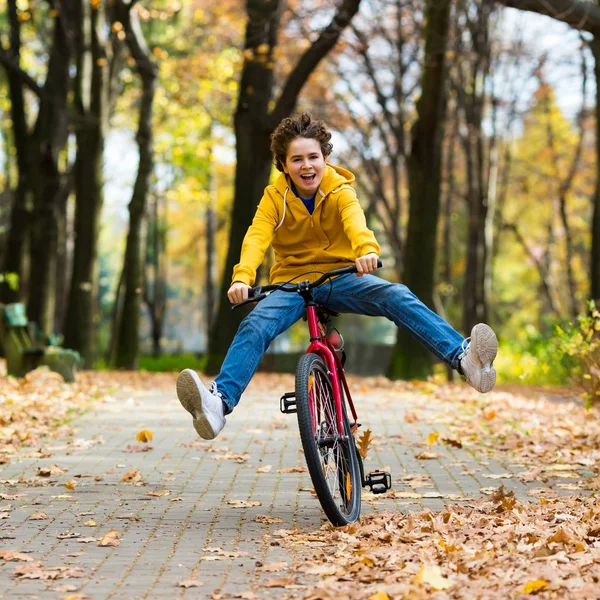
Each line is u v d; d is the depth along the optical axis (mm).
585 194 34250
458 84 24641
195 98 28953
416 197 18344
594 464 7535
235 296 5086
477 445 8836
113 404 12258
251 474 7137
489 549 4434
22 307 15125
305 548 4727
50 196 23391
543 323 33875
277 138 5320
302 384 4898
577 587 3730
